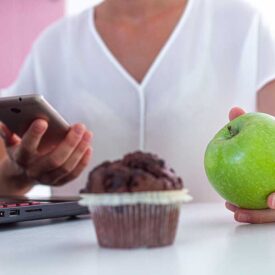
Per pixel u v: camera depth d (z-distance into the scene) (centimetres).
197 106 134
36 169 103
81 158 105
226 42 137
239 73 135
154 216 48
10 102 85
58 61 147
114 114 137
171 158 135
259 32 136
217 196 135
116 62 138
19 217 67
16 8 299
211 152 69
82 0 299
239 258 44
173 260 43
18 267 42
